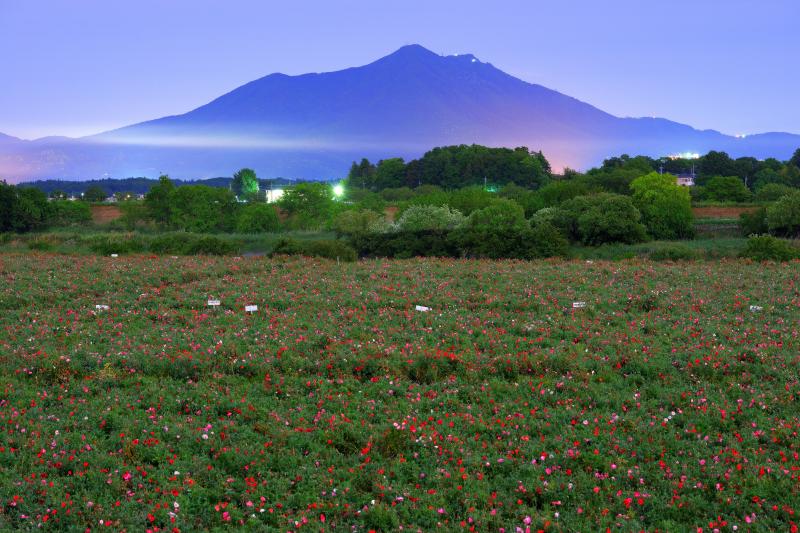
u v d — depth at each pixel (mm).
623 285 31109
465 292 29703
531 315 24984
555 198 103375
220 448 13359
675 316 24516
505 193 148500
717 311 25234
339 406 15805
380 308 26375
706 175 178500
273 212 100500
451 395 16688
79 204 113625
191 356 18781
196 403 15828
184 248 52531
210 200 106250
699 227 89312
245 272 36969
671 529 10664
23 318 24312
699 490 11836
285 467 12836
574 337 21859
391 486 12039
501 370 18531
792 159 192875
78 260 40750
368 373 18547
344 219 81812
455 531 10594
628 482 12180
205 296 28703
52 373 17578
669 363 18656
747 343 20531
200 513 11211
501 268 37562
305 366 18609
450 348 20453
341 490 11828
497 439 13945
